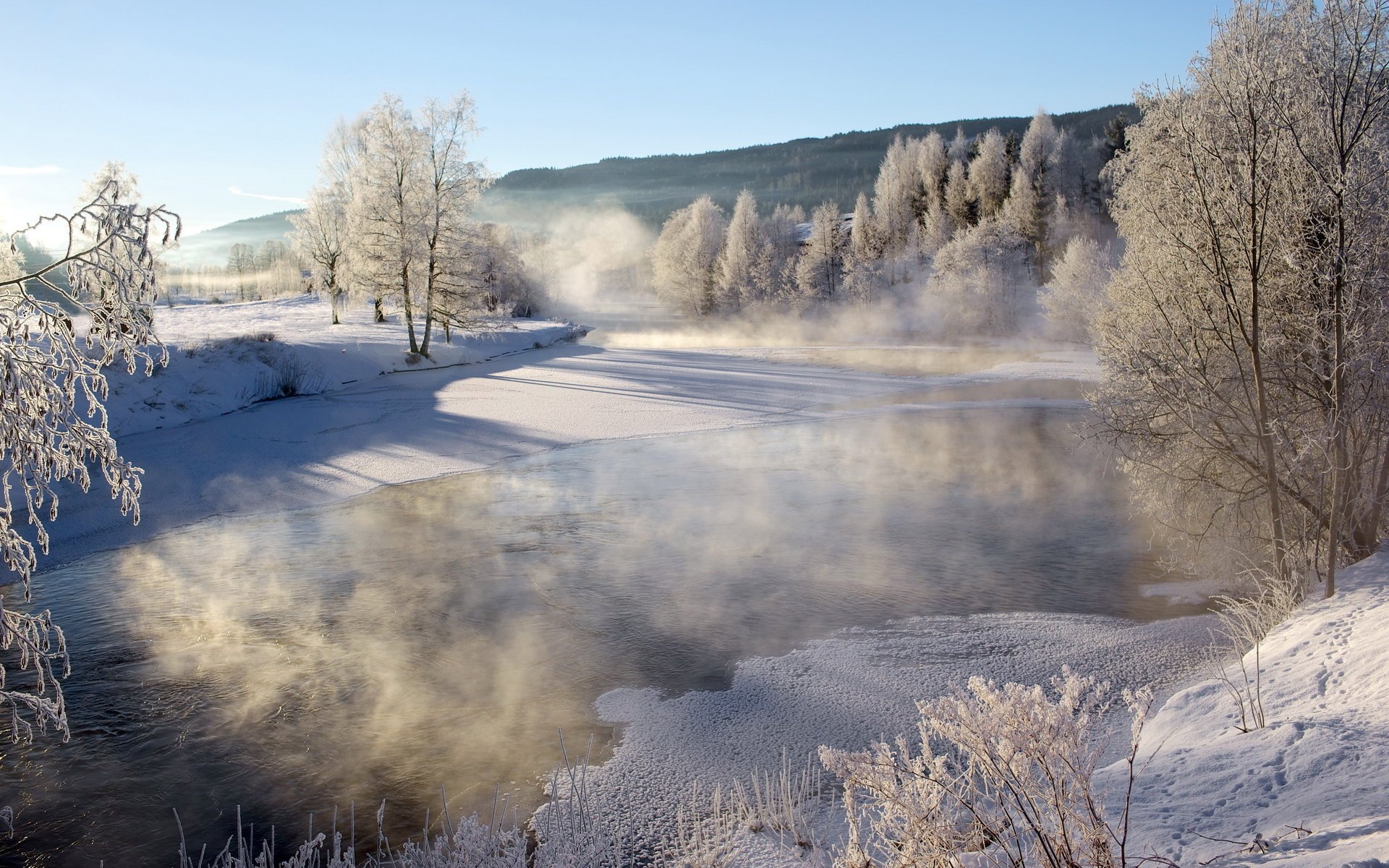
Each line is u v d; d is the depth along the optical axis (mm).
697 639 7926
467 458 17547
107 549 11383
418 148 35812
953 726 3047
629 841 4820
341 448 18578
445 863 4312
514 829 4379
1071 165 77188
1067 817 2846
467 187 36844
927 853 2959
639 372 34844
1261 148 7426
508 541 11445
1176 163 8641
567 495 14203
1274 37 7410
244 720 6543
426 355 36688
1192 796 3699
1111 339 9266
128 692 7070
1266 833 3156
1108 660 7082
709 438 19812
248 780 5723
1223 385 8086
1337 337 6949
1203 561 9336
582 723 6375
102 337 3568
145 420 20578
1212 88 7793
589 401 25891
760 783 5398
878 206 91438
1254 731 4270
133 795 5574
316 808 5367
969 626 8055
